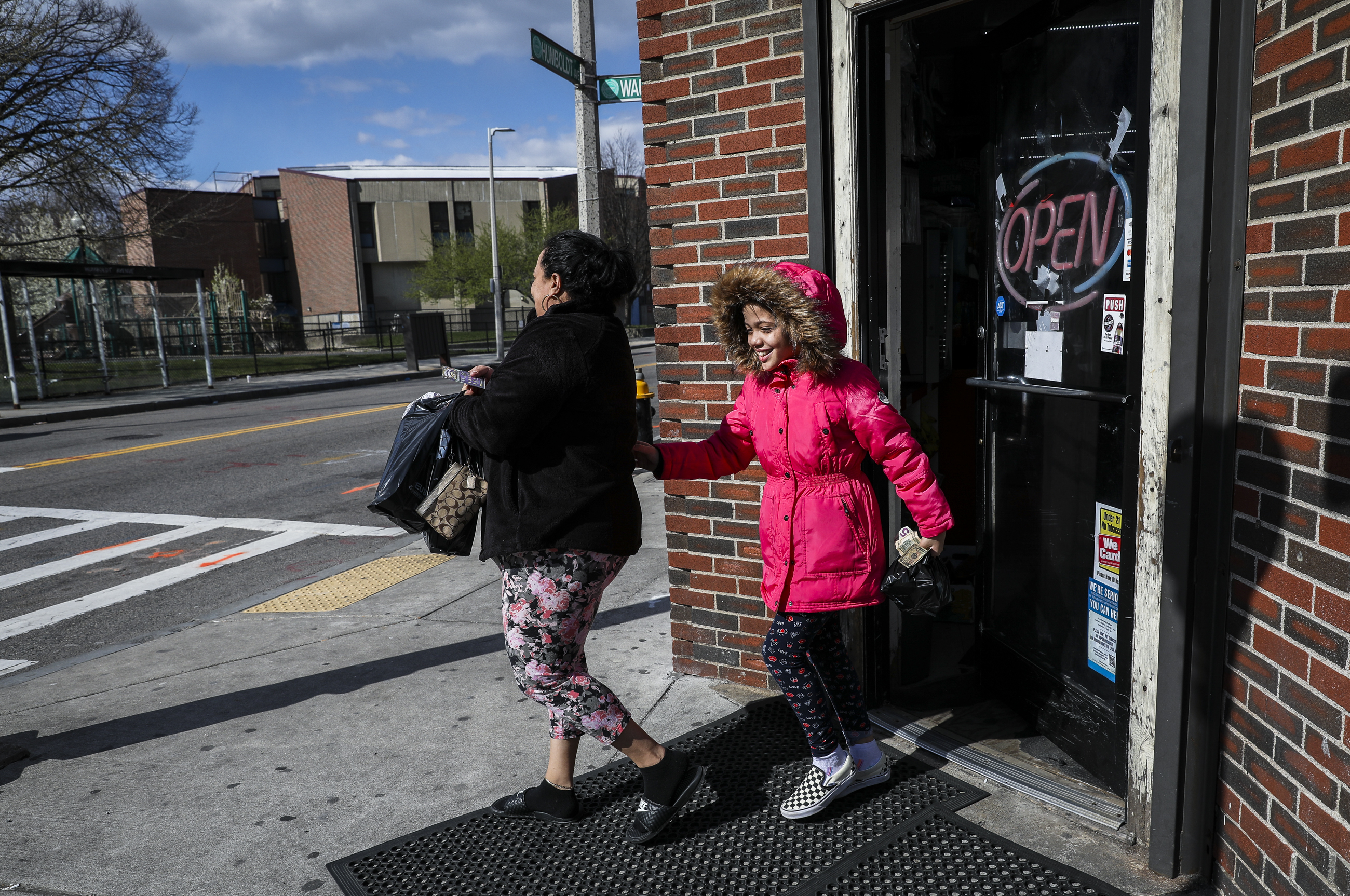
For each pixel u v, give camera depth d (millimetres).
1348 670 1747
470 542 2547
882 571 2516
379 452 11297
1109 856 2445
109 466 10602
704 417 3596
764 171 3281
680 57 3418
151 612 5520
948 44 3867
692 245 3510
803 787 2703
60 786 3148
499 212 57938
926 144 4055
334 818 2865
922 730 3188
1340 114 1729
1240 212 2053
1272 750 2012
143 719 3689
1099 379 2684
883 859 2480
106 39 21328
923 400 4141
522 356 2260
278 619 4961
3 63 20094
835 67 3047
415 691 3842
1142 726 2406
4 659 4785
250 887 2525
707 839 2625
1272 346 1966
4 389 17766
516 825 2752
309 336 45312
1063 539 2932
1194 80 2061
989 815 2668
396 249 55719
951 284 4285
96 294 20453
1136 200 2293
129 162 22062
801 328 2301
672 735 3283
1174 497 2217
